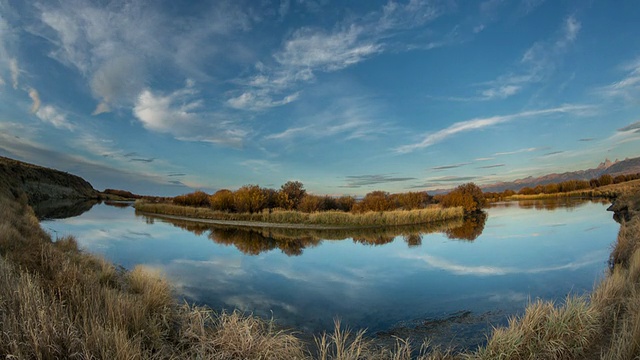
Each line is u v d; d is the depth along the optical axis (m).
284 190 33.81
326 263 12.83
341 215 25.73
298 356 4.85
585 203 49.47
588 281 9.50
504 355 4.59
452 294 8.82
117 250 14.73
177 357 4.30
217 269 11.67
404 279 10.43
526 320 5.25
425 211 28.53
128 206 59.62
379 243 17.72
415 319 7.16
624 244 11.46
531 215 32.97
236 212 31.48
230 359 4.55
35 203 45.78
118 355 3.35
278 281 10.18
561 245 15.27
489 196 99.81
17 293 4.27
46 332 3.38
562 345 4.83
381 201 32.25
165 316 5.42
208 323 6.12
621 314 5.93
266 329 6.13
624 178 93.94
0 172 39.84
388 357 5.31
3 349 3.24
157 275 8.32
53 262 6.59
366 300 8.43
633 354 3.96
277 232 22.22
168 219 30.31
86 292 5.01
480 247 15.67
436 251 15.10
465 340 6.04
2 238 8.27
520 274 10.59
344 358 4.90
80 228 22.16
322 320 7.14
